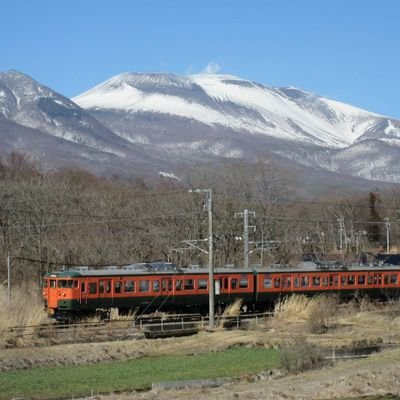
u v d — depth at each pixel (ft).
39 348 162.09
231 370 143.02
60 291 192.75
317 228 395.14
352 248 397.80
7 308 185.26
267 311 228.84
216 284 214.69
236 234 320.91
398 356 140.77
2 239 280.72
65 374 141.08
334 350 163.43
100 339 177.78
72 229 303.48
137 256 301.84
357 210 446.19
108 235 303.07
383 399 103.14
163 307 206.80
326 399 104.99
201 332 190.60
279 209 368.68
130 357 161.38
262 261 298.76
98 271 196.95
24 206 299.17
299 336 166.20
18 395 121.80
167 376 137.80
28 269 275.39
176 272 208.74
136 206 338.75
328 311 217.77
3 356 152.56
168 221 317.42
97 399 113.70
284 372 138.92
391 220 433.89
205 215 314.55
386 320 214.90
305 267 238.27
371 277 250.16
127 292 199.62
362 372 121.49
